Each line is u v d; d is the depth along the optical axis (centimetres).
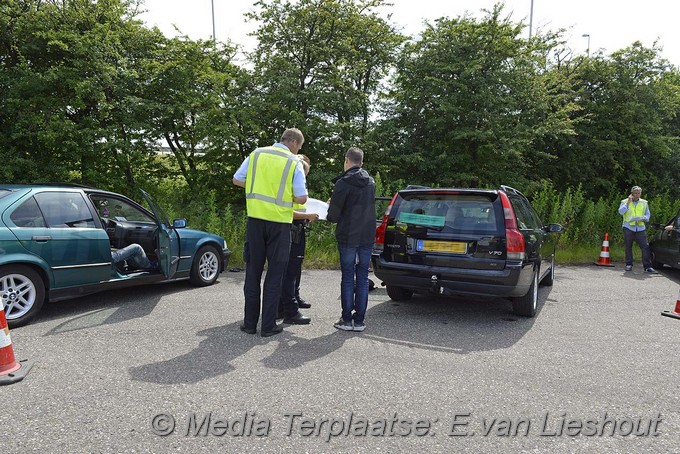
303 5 1312
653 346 471
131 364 382
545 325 543
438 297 675
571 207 1286
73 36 1020
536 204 1305
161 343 436
